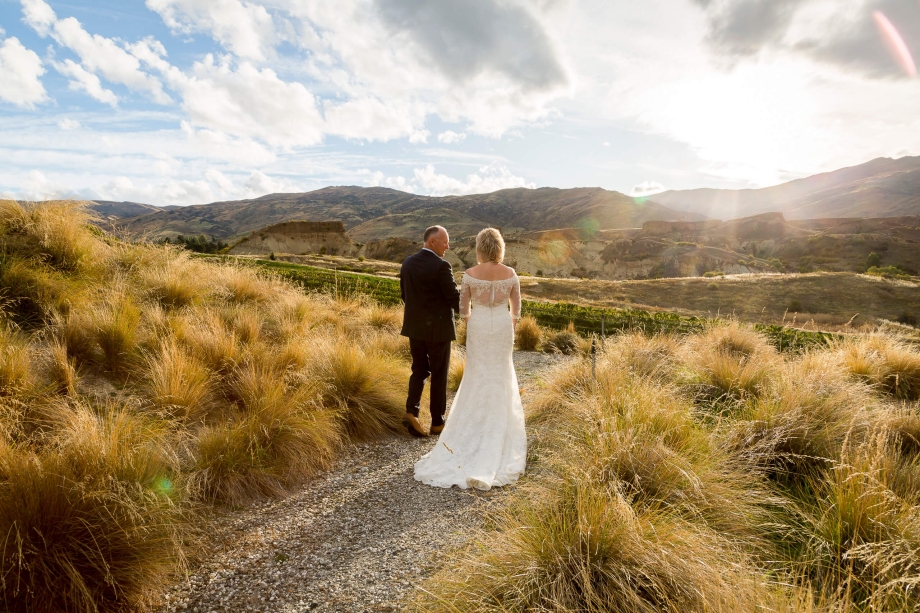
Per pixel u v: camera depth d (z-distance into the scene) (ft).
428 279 14.66
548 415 16.11
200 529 9.26
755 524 8.90
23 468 7.61
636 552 7.02
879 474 9.30
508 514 8.97
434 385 15.43
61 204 22.00
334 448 13.62
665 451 9.89
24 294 16.16
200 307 21.54
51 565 6.79
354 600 7.38
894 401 17.46
